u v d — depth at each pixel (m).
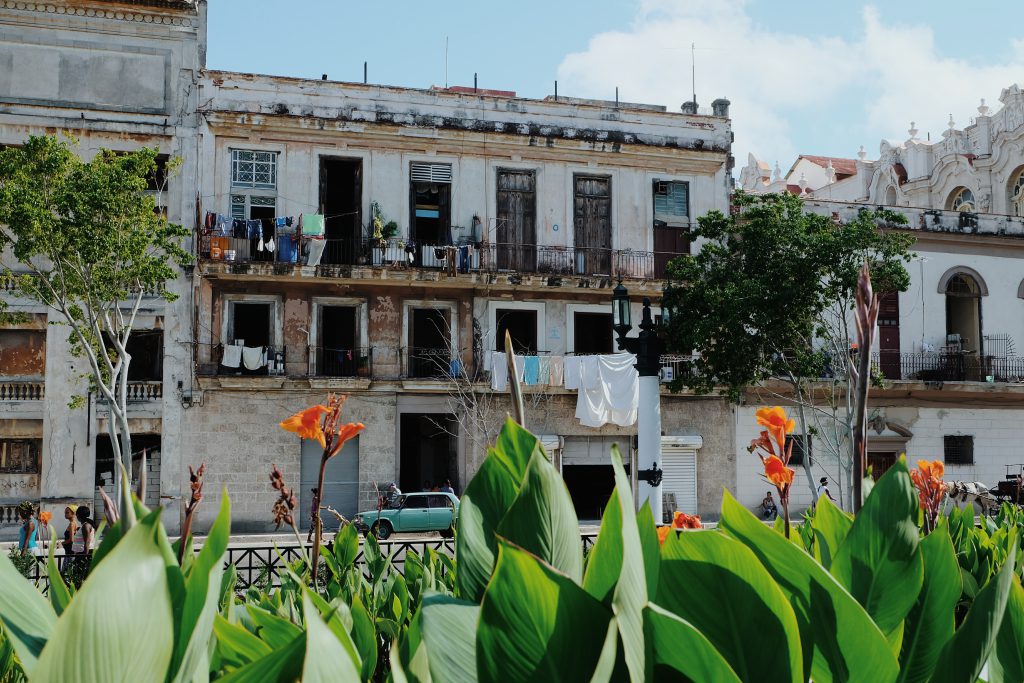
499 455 2.42
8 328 25.11
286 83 27.08
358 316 27.27
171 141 26.33
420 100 28.03
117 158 21.92
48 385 25.03
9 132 25.56
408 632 2.27
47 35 25.92
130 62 26.38
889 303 31.12
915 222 31.56
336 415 3.79
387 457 26.81
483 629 1.59
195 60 26.78
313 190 27.14
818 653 2.03
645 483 11.01
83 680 1.27
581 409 27.56
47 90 25.83
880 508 2.27
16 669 2.46
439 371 27.81
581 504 28.22
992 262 32.25
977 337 32.09
